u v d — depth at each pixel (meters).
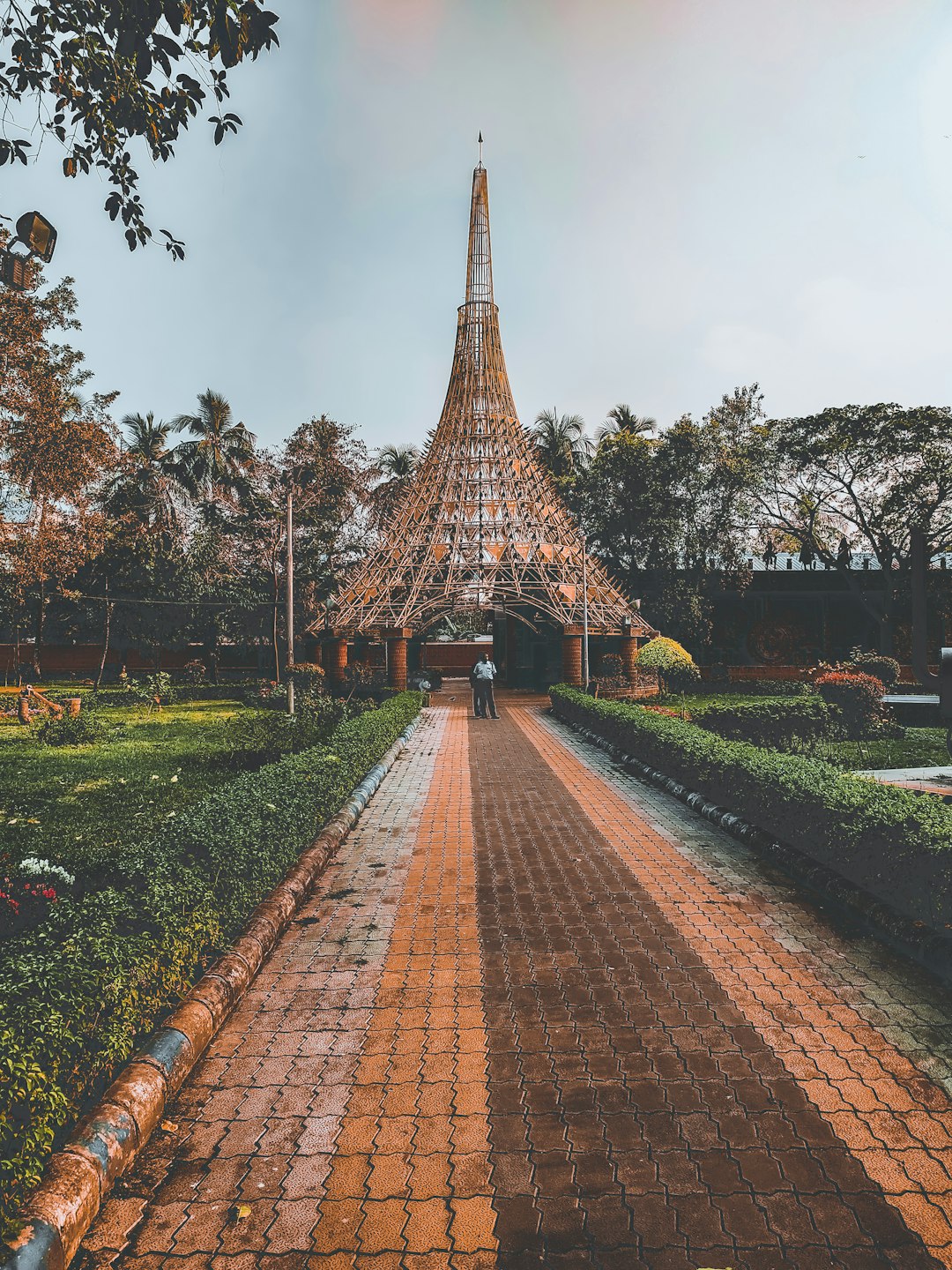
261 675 43.53
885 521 34.62
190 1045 3.78
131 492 40.00
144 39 5.04
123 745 17.39
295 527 38.72
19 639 44.22
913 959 4.96
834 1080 3.62
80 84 5.54
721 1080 3.63
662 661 32.50
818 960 4.98
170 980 4.09
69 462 24.33
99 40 5.32
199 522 43.62
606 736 15.84
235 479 43.03
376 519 43.66
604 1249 2.64
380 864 7.36
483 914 5.95
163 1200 2.91
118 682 40.19
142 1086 3.33
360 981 4.78
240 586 40.59
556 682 39.56
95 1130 3.01
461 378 38.66
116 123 5.62
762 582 39.41
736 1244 2.65
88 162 5.94
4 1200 2.60
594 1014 4.30
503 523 35.16
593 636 33.94
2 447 23.88
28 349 23.44
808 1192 2.89
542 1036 4.07
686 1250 2.63
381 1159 3.12
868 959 4.98
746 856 7.41
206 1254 2.65
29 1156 2.71
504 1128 3.30
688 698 27.81
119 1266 2.60
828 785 6.82
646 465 37.38
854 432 33.72
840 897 5.89
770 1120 3.32
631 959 5.05
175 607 39.91
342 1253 2.65
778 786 7.35
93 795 11.47
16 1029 2.84
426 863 7.39
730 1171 3.01
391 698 20.75
